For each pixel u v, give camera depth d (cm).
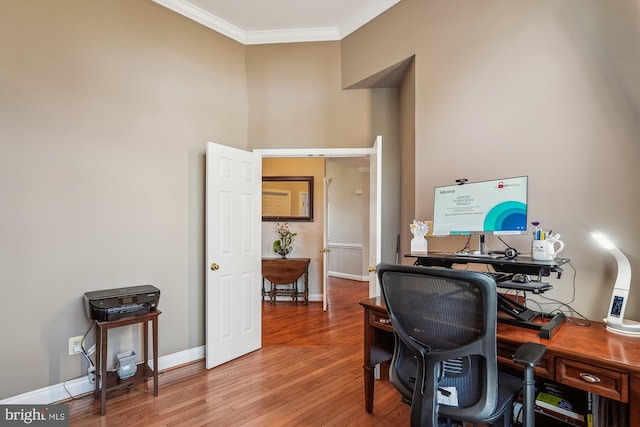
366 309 208
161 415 202
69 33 221
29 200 205
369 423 195
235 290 293
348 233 701
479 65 222
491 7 216
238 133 324
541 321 163
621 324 148
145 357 234
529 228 196
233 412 206
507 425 139
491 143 215
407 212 288
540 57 192
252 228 312
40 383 209
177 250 276
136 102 253
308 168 530
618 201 165
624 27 162
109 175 239
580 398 159
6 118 198
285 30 324
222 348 280
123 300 215
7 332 198
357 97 327
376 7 289
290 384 243
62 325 217
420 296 132
